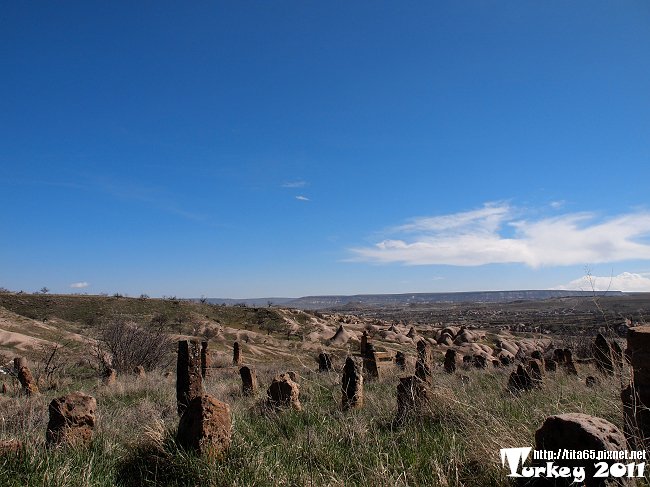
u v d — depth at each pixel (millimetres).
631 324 9211
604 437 3648
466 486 4273
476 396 7566
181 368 7984
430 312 162875
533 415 5988
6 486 4680
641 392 4531
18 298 63844
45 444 5918
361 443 5785
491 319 94875
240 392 12617
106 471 5305
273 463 5184
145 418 8180
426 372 7531
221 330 54938
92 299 66750
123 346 24281
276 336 57562
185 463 5020
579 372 13180
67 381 18703
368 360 15258
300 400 10070
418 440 5777
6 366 22797
